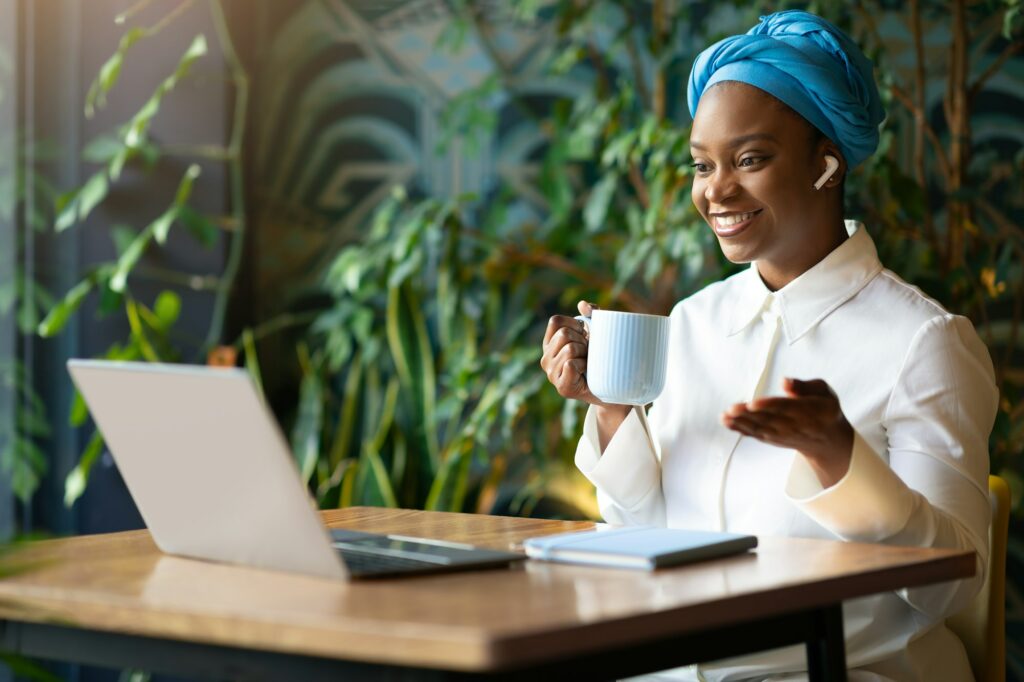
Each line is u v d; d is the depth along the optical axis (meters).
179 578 1.03
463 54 3.11
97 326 2.96
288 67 3.23
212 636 0.88
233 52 2.99
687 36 2.89
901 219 2.43
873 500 1.25
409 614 0.86
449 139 3.10
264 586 0.99
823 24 1.54
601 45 2.99
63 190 2.98
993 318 2.62
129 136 2.79
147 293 3.00
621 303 2.82
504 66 3.07
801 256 1.57
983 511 1.40
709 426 1.57
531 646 0.79
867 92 1.54
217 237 3.00
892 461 1.43
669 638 0.97
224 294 3.00
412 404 2.97
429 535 1.32
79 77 2.98
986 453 1.43
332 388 3.19
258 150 3.22
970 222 2.40
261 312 3.21
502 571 1.07
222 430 1.03
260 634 0.86
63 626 1.03
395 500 2.89
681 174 2.37
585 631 0.83
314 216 3.21
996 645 1.56
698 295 1.70
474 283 3.04
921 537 1.28
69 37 2.96
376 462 2.88
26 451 2.90
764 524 1.48
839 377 1.50
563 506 2.91
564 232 2.88
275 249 3.23
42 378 2.95
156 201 2.99
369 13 3.18
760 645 1.04
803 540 1.24
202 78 2.99
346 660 0.87
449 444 2.92
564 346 1.49
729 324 1.62
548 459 2.85
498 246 2.95
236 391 0.99
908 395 1.44
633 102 2.93
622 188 2.94
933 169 2.66
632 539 1.16
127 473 1.16
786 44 1.51
